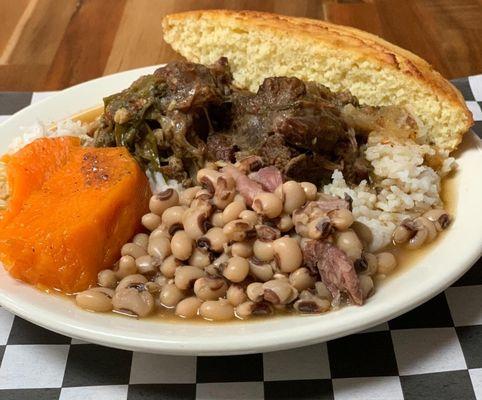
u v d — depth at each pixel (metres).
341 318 0.16
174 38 0.28
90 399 0.17
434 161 0.22
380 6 0.36
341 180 0.21
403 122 0.23
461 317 0.18
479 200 0.20
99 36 0.35
